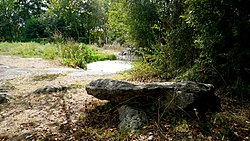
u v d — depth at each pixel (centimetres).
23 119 335
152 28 531
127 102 314
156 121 284
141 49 571
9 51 1304
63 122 312
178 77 426
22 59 1023
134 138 257
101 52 1384
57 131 290
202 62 387
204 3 358
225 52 364
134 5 584
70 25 2308
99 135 271
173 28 497
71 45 1055
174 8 497
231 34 351
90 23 2412
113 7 663
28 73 675
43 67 823
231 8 349
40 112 355
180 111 294
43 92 451
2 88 506
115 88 309
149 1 566
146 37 569
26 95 447
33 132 293
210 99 308
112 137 265
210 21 361
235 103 336
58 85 475
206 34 366
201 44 376
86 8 2397
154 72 509
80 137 271
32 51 1272
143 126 275
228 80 371
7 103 412
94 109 342
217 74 376
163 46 486
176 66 473
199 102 294
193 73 399
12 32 3048
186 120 281
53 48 1170
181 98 291
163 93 305
